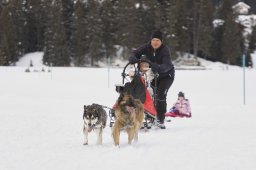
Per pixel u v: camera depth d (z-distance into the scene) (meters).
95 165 7.13
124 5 80.31
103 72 49.12
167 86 11.62
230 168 6.89
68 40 84.56
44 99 20.31
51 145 8.97
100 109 9.19
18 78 38.19
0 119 12.99
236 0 118.44
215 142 9.21
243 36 89.31
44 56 79.81
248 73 48.72
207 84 33.50
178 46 83.19
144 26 81.75
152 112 10.84
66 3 87.00
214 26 88.69
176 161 7.41
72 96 22.05
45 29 83.56
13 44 79.69
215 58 87.50
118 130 8.78
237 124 12.09
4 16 79.88
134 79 10.92
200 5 84.94
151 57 11.91
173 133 10.55
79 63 81.50
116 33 82.31
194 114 14.88
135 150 8.34
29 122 12.34
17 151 8.34
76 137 9.98
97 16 81.06
